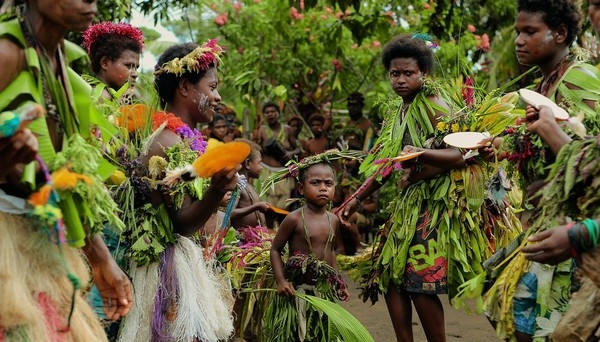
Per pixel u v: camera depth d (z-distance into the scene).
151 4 8.30
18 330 2.70
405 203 5.25
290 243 5.16
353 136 10.82
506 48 8.68
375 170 5.43
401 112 5.51
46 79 2.82
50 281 2.82
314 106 12.78
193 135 4.13
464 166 5.14
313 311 4.96
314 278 5.05
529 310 3.75
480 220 5.16
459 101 5.37
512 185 4.66
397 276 5.18
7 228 2.71
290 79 12.51
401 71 5.34
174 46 4.48
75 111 2.94
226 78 12.59
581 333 3.10
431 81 5.32
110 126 3.07
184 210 3.93
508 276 3.76
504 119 5.01
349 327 4.73
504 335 3.76
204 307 3.99
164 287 3.92
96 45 4.89
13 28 2.74
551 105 3.46
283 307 5.01
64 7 2.78
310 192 5.15
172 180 3.62
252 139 10.85
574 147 3.01
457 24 9.93
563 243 2.91
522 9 4.06
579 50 4.03
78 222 2.79
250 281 5.33
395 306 5.27
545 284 3.66
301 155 10.95
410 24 11.84
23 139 2.48
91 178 2.74
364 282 5.54
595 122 3.74
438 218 5.14
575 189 3.03
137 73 4.92
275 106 10.97
